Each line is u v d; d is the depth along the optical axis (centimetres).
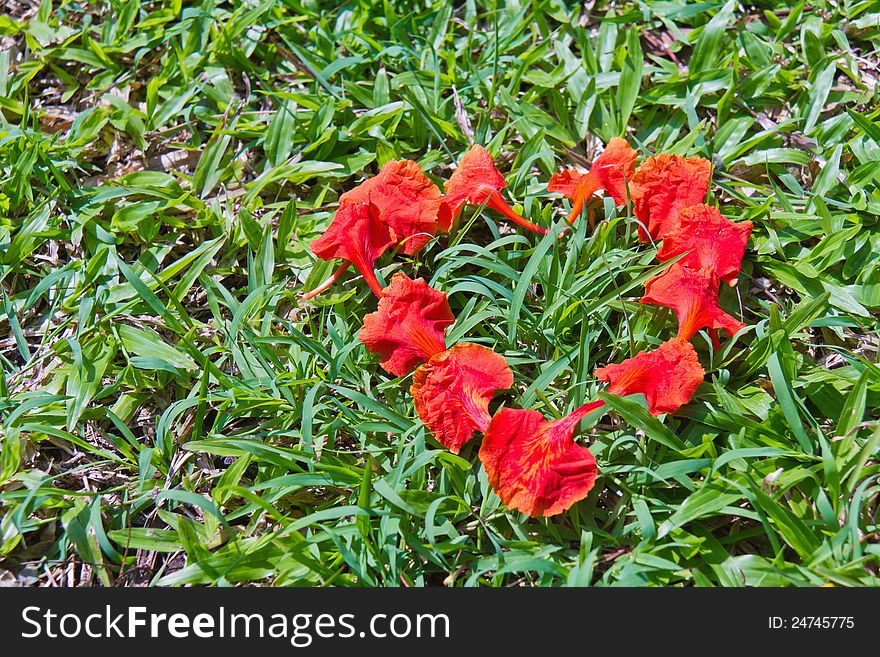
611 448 115
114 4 134
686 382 114
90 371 120
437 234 124
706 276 117
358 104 131
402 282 117
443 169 128
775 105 129
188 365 121
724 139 128
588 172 124
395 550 113
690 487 114
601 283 119
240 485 117
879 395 117
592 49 132
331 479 116
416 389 115
